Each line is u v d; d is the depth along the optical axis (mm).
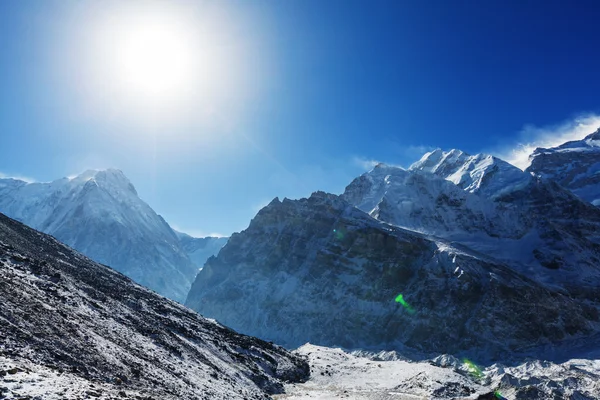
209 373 44219
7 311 25047
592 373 119062
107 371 25609
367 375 86188
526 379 97875
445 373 78312
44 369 19547
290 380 72438
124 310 49719
